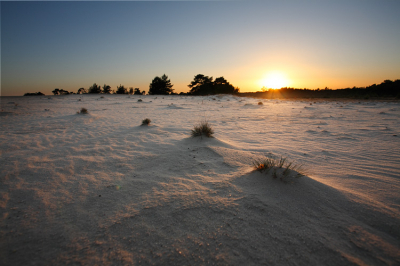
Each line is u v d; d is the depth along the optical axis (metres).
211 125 8.52
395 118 10.26
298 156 4.27
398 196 2.48
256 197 2.35
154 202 2.34
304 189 2.48
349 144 5.31
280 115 12.50
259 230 1.88
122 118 10.25
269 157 4.10
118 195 2.54
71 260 1.59
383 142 5.46
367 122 9.16
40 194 2.58
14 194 2.57
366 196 2.46
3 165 3.52
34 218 2.10
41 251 1.68
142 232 1.88
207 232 1.87
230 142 5.39
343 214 2.08
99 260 1.59
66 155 4.12
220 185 2.70
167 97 33.47
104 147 4.71
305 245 1.70
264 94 51.31
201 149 4.39
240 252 1.65
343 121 9.64
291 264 1.54
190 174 3.15
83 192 2.63
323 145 5.22
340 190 2.53
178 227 1.94
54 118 9.76
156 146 4.76
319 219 2.01
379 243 1.71
